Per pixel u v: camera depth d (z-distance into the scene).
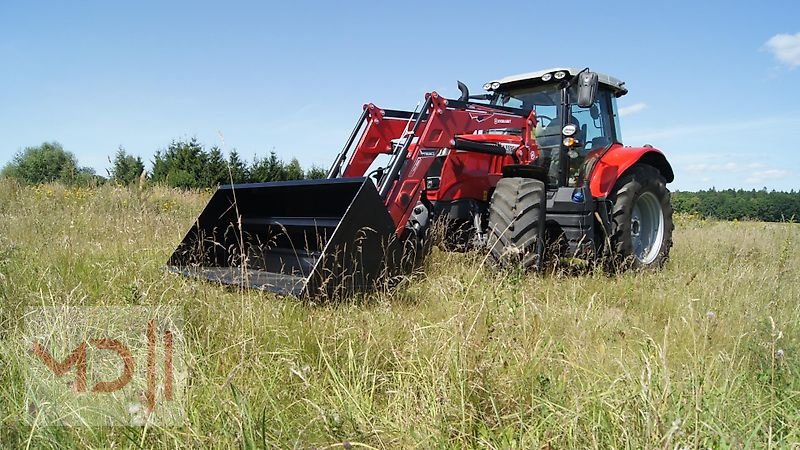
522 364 2.32
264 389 2.16
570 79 5.75
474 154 5.50
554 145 5.94
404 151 4.45
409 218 4.79
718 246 7.61
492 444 1.91
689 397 2.00
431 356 2.42
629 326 3.34
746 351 2.73
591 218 5.41
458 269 4.73
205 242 4.52
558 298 3.88
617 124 6.68
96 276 3.91
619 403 1.95
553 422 1.93
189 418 1.99
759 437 1.91
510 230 4.88
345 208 3.91
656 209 6.53
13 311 2.86
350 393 2.18
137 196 8.42
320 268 3.27
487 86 6.40
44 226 6.02
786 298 3.96
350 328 2.82
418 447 1.84
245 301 3.17
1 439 1.85
